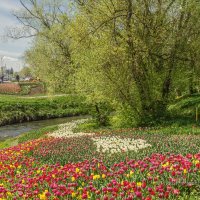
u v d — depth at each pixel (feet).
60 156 55.47
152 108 94.17
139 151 53.88
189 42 95.14
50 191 37.27
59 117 180.86
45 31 136.77
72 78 112.37
